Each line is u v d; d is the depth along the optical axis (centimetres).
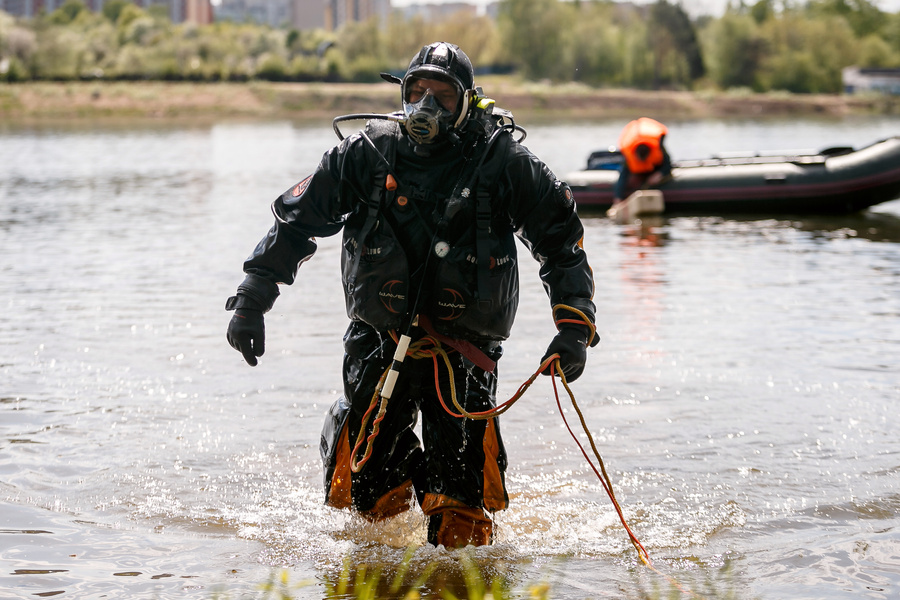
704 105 15225
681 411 870
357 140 609
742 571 568
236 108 14050
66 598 528
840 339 1126
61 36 18262
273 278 629
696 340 1125
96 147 5841
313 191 621
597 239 2061
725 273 1603
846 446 781
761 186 2464
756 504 675
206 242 1936
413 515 660
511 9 19212
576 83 18638
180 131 8444
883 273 1593
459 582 554
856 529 631
